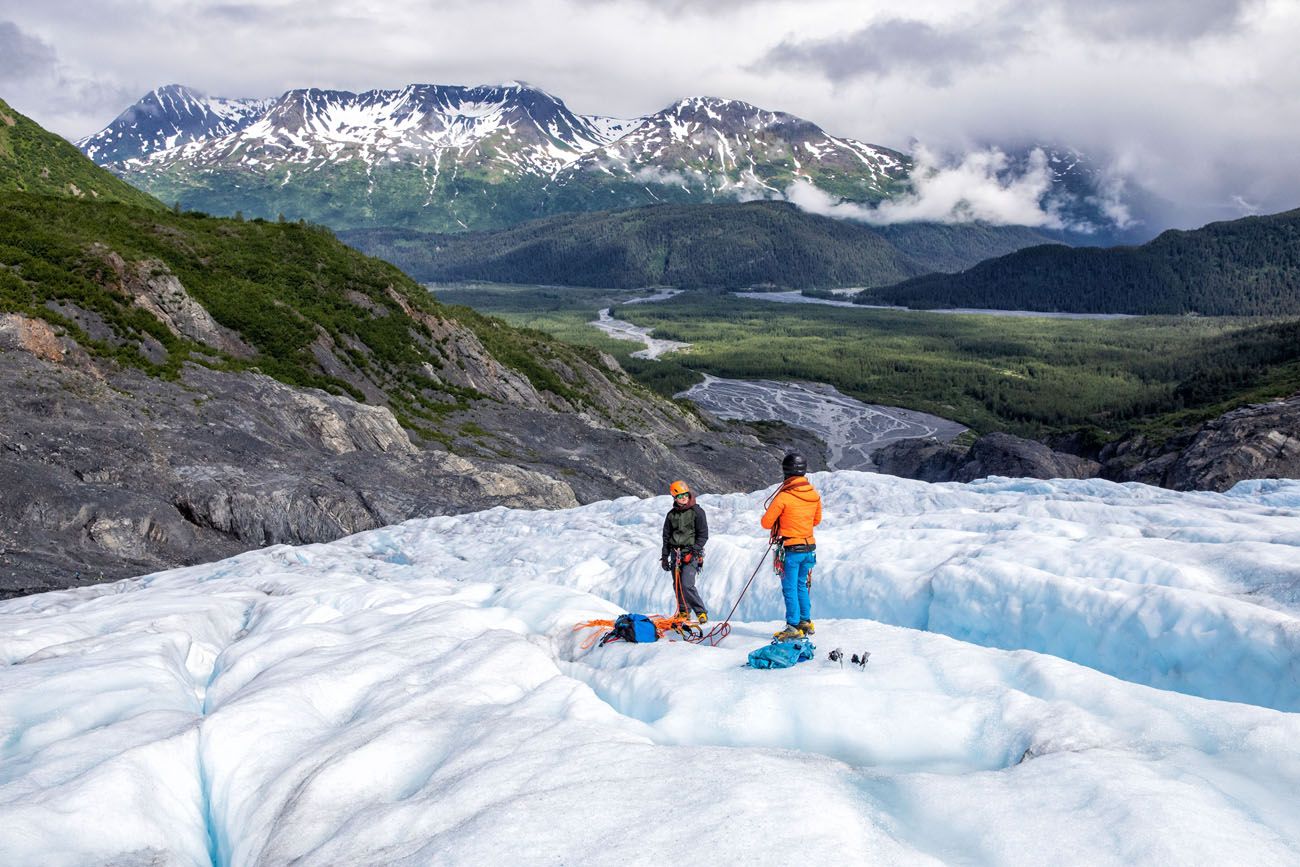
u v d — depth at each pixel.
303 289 56.50
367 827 5.59
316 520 28.70
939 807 5.31
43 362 32.09
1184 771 5.30
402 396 52.22
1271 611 7.71
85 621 13.18
